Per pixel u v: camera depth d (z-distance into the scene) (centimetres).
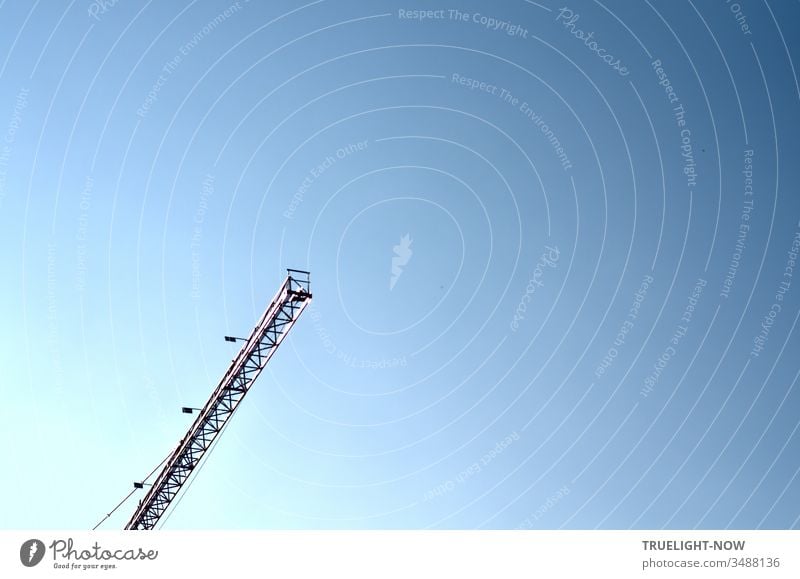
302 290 3838
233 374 4066
